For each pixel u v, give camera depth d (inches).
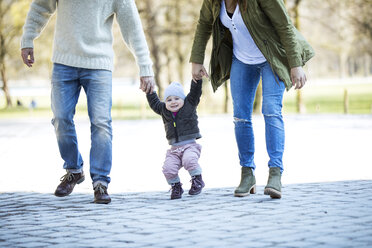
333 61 7426.2
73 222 431.2
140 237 376.5
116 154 1019.9
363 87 5103.3
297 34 508.1
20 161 943.7
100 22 524.4
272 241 354.9
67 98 526.3
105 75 525.3
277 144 505.7
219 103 3376.0
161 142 1255.5
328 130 1457.9
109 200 511.8
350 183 593.0
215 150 1047.0
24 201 536.7
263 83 510.6
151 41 2775.6
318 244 344.5
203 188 591.8
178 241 362.6
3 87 3858.3
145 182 662.5
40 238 382.0
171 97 539.2
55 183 673.6
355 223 398.3
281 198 506.6
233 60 526.6
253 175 533.3
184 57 2842.0
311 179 637.9
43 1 539.5
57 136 535.5
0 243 370.9
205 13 527.2
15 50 3415.4
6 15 3351.4
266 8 487.8
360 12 2785.4
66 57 519.2
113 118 2554.1
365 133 1342.3
